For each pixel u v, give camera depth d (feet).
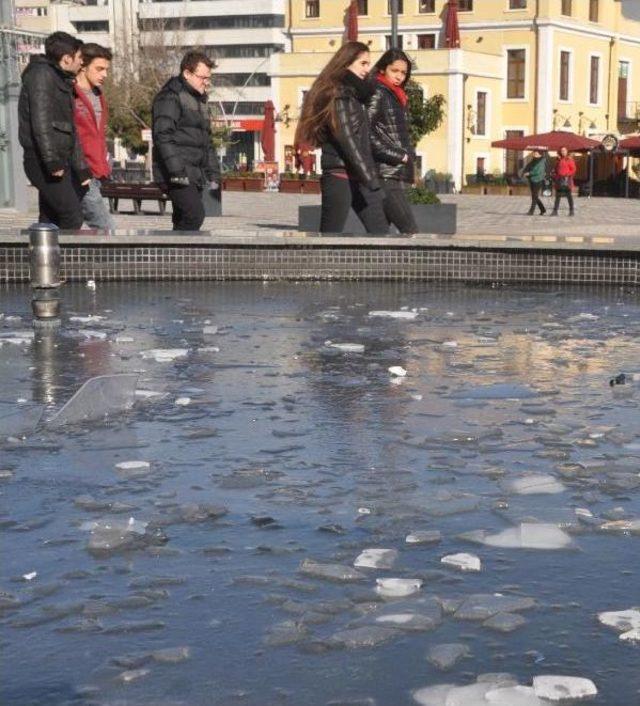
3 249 30.30
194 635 7.49
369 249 31.96
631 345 20.47
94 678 6.88
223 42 383.65
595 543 9.40
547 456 12.35
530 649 7.25
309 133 31.27
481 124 184.14
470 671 6.95
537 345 20.40
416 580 8.36
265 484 11.17
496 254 31.81
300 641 7.38
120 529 9.50
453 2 178.19
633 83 209.26
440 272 32.17
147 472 11.59
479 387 16.34
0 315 23.44
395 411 14.64
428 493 10.87
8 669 7.00
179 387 16.17
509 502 10.58
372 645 7.31
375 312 24.47
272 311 25.13
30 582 8.43
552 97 186.39
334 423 13.92
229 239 31.50
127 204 91.66
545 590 8.30
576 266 31.37
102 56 31.58
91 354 19.01
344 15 198.49
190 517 10.00
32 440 12.92
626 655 7.16
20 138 30.07
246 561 8.90
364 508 10.34
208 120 32.73
